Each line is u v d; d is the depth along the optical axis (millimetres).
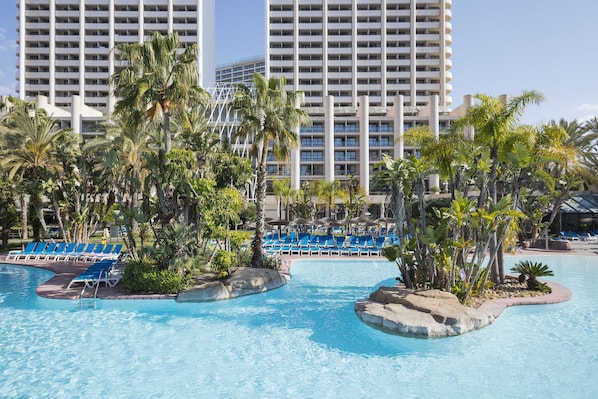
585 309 11391
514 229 14062
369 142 61438
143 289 13039
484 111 12305
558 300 11906
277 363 7793
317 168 62906
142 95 14164
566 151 12922
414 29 73062
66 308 11664
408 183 12305
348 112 64938
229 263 14539
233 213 15094
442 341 8688
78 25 71875
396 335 8867
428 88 72938
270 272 14984
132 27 72125
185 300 12242
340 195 45938
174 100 14633
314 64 72562
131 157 25172
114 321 10438
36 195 25500
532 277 13344
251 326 10039
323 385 6863
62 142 27938
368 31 74062
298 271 18594
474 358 7961
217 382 6984
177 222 14531
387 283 15609
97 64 71750
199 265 14594
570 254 24188
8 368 7547
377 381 7004
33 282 15625
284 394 6555
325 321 10453
